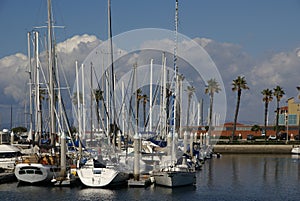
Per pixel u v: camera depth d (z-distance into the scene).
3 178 37.91
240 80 99.75
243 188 39.84
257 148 91.62
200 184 41.69
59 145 42.28
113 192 34.94
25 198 32.56
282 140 101.06
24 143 54.50
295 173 52.81
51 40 43.38
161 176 36.97
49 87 46.19
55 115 44.56
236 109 99.88
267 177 48.44
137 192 35.00
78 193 34.31
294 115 122.00
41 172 36.50
